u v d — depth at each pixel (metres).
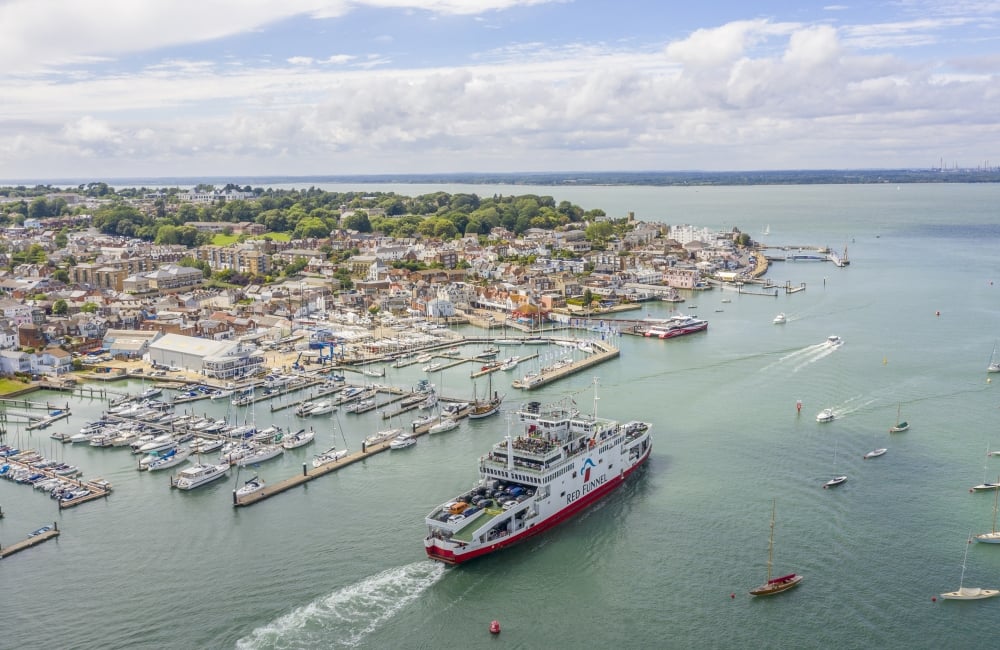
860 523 170.38
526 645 135.38
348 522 178.50
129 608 147.00
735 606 143.38
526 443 186.75
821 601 143.75
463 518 163.00
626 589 150.50
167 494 196.88
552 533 174.12
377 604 147.38
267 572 158.25
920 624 136.62
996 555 156.75
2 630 140.75
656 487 193.25
